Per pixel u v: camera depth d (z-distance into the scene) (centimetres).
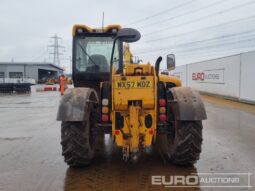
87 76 668
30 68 6169
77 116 446
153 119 454
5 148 627
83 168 481
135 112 439
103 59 664
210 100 1705
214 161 511
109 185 407
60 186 406
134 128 438
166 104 488
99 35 662
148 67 463
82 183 416
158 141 617
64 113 449
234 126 859
